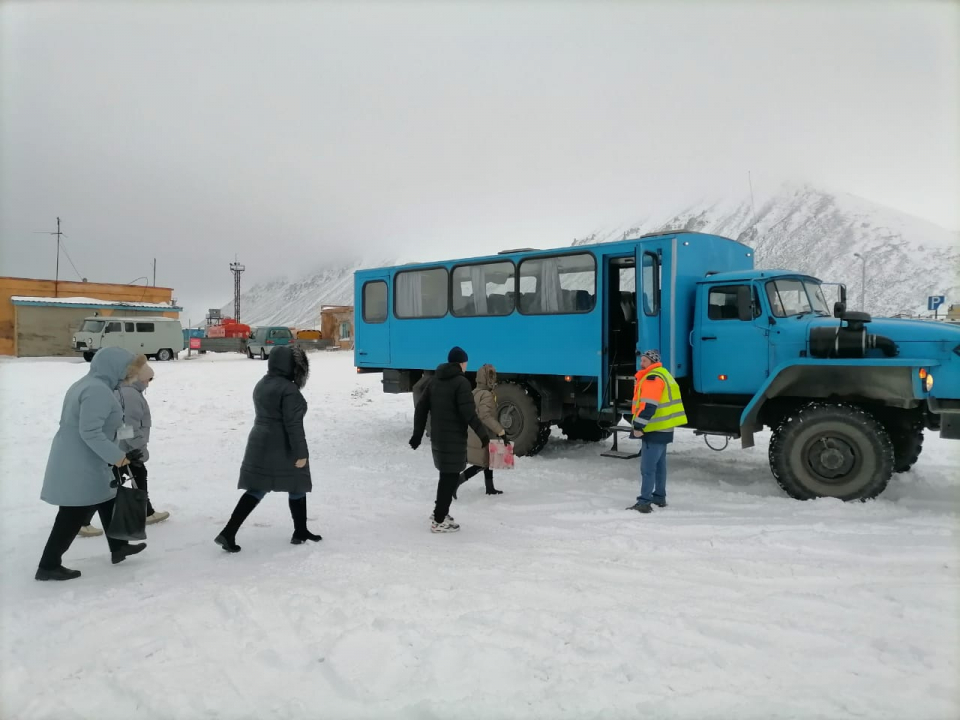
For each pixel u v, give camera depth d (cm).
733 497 660
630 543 511
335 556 481
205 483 752
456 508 641
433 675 307
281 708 284
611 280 887
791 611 376
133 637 353
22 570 462
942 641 332
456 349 560
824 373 644
